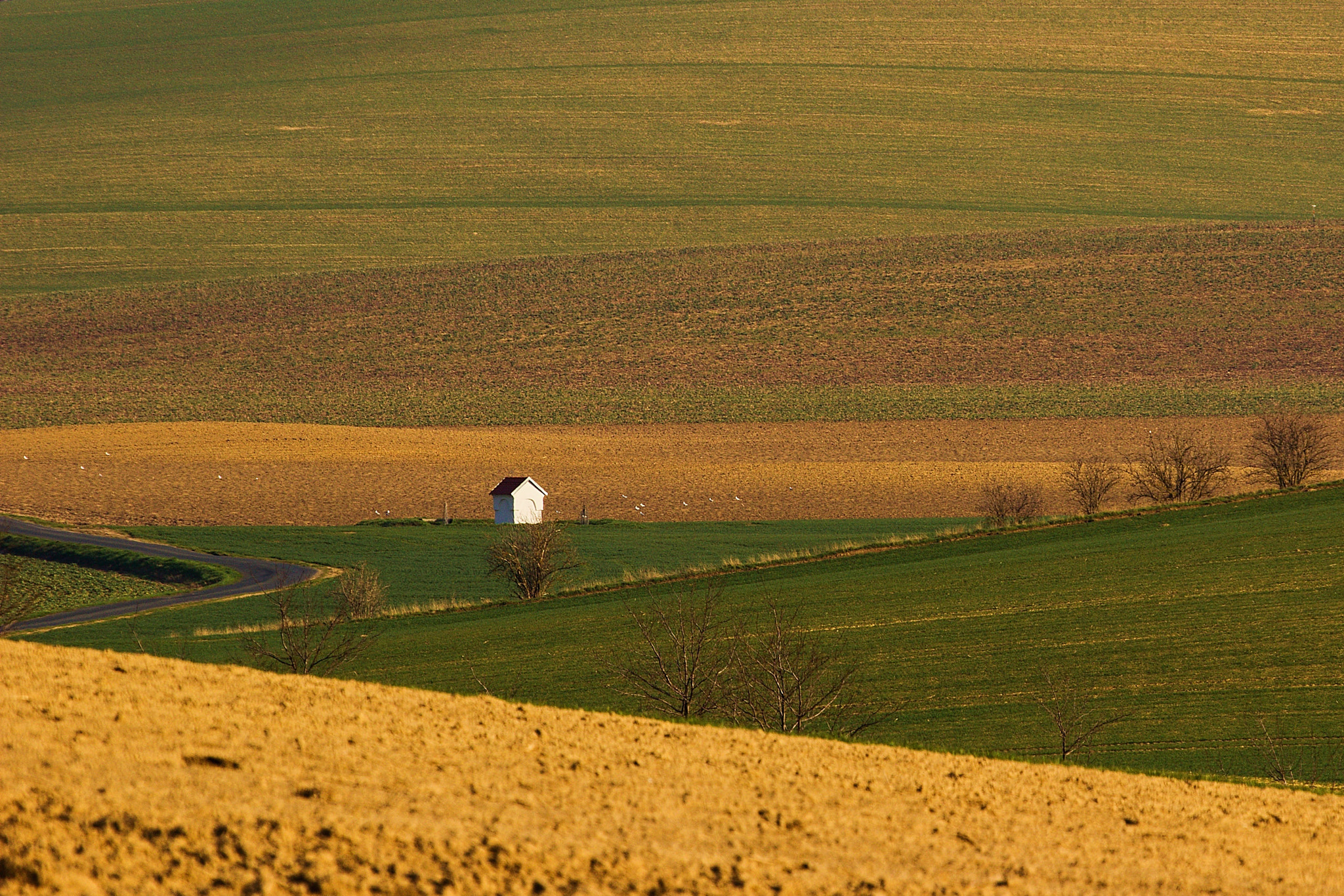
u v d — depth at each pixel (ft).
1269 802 193.77
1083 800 173.78
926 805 155.74
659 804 134.72
